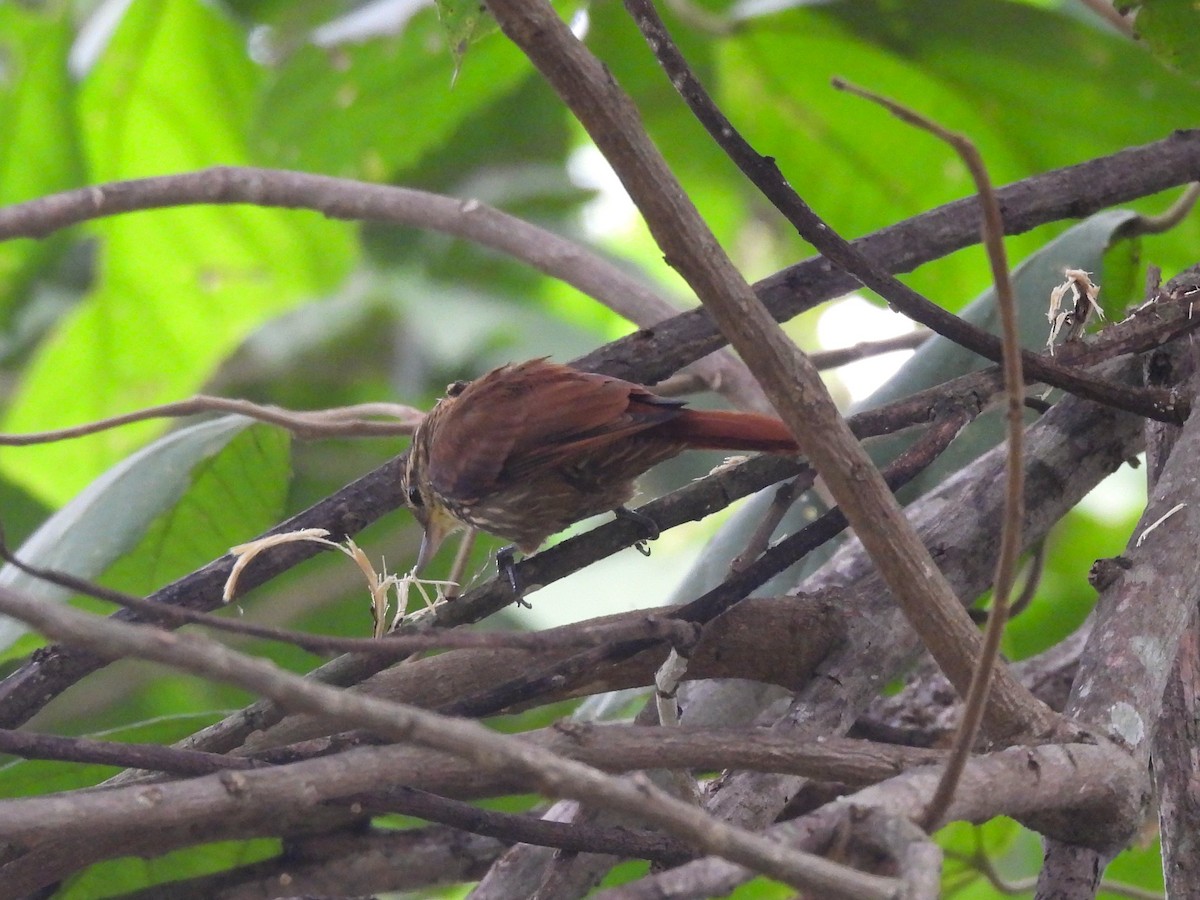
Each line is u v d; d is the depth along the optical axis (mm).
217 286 16312
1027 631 13078
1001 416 9500
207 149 15648
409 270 17031
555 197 16703
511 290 17266
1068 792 5742
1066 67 11586
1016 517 4871
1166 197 11883
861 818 4945
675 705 6484
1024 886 9914
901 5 11477
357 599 13578
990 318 9406
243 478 10008
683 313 8688
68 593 8594
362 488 8484
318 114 13352
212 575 7828
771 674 7414
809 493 9383
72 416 16062
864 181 13117
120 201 9781
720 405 14039
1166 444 7992
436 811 6379
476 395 9039
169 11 14375
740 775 6906
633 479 8758
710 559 9344
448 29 8039
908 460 6957
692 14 12156
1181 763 7020
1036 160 12547
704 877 4676
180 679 13867
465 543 9977
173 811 5141
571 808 8148
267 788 5270
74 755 5828
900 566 5766
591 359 8766
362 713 4465
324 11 14664
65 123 15188
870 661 7309
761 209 15359
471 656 7309
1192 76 9211
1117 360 8797
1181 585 6859
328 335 15688
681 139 14312
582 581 16328
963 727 5043
